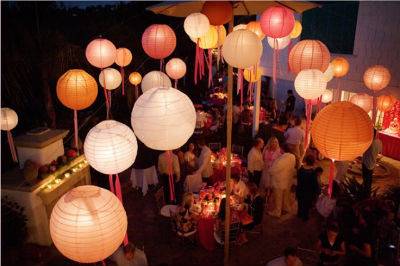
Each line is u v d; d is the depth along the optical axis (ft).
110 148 10.86
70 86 16.19
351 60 35.06
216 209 21.75
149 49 17.12
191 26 15.06
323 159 34.09
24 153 21.38
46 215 21.11
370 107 22.45
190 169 26.43
